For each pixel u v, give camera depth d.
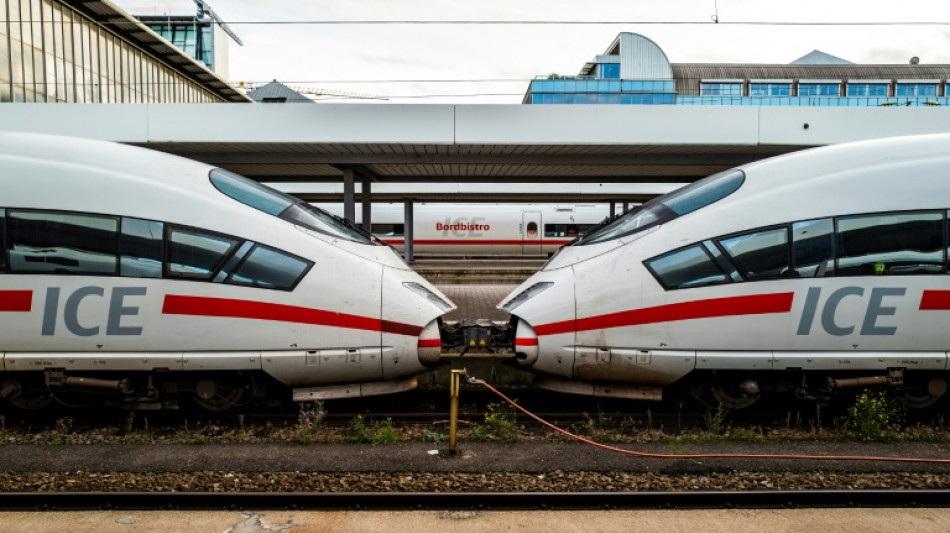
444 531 4.41
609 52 47.25
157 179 6.79
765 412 7.53
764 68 52.09
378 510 4.73
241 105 12.74
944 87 51.25
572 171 17.36
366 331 6.83
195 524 4.46
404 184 22.30
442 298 7.73
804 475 5.46
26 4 23.05
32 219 6.52
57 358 6.52
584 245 7.55
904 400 7.18
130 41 30.34
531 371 7.34
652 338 6.86
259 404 7.23
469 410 7.95
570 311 7.01
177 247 6.59
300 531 4.39
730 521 4.58
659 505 4.84
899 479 5.36
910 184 6.71
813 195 6.79
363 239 7.56
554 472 5.51
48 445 6.19
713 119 12.98
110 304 6.50
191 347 6.59
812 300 6.66
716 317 6.74
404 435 6.59
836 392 6.92
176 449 6.03
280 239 6.82
